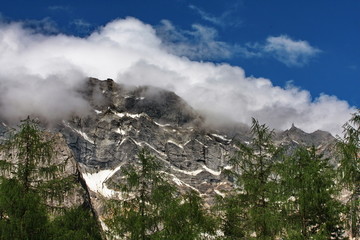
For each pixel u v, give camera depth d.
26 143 32.31
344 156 25.36
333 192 28.95
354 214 26.00
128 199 33.97
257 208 32.06
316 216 30.42
